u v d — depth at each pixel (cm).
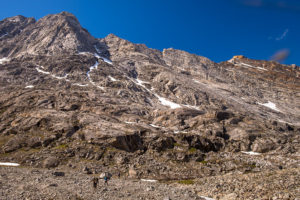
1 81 10050
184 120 8238
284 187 2983
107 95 9775
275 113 13000
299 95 17712
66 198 2328
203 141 6656
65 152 5316
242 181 3631
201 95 12294
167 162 5466
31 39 16338
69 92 8931
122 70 14488
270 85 18988
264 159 5862
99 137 5881
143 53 18675
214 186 3716
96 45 18800
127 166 5119
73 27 17488
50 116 6575
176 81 13200
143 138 6275
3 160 4856
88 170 4725
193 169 5228
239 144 7006
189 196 3266
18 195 2228
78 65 12788
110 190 3072
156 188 3647
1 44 15512
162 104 10812
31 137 5788
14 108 7206
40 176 3588
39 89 9288
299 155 5994
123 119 7644
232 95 14450
